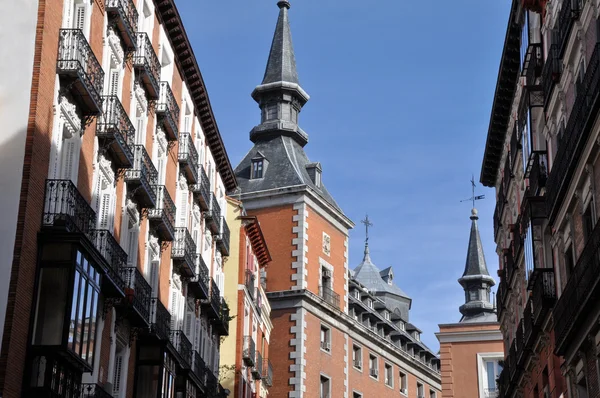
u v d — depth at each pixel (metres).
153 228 30.98
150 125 31.06
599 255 21.28
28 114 20.97
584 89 23.31
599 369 22.72
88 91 23.14
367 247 87.75
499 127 40.28
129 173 27.89
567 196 25.78
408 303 85.88
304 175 60.88
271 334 56.19
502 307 41.25
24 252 20.31
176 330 32.81
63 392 21.23
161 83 32.12
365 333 63.75
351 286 65.50
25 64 21.25
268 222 58.41
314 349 56.69
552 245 28.97
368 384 63.75
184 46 34.91
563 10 25.98
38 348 20.45
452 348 58.06
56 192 21.50
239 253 46.25
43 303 20.84
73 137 23.70
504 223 41.88
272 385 54.97
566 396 27.05
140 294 27.61
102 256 22.83
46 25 21.72
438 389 78.00
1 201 20.30
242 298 45.50
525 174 32.69
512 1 33.75
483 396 56.69
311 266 57.75
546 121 29.92
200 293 37.06
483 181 45.25
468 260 75.56
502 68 36.75
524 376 34.94
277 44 65.62
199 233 38.69
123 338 27.69
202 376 36.53
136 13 28.61
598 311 21.88
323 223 60.03
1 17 21.52
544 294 28.34
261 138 63.56
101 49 25.81
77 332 21.44
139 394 28.84
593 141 22.70
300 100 64.81
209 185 39.56
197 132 39.19
